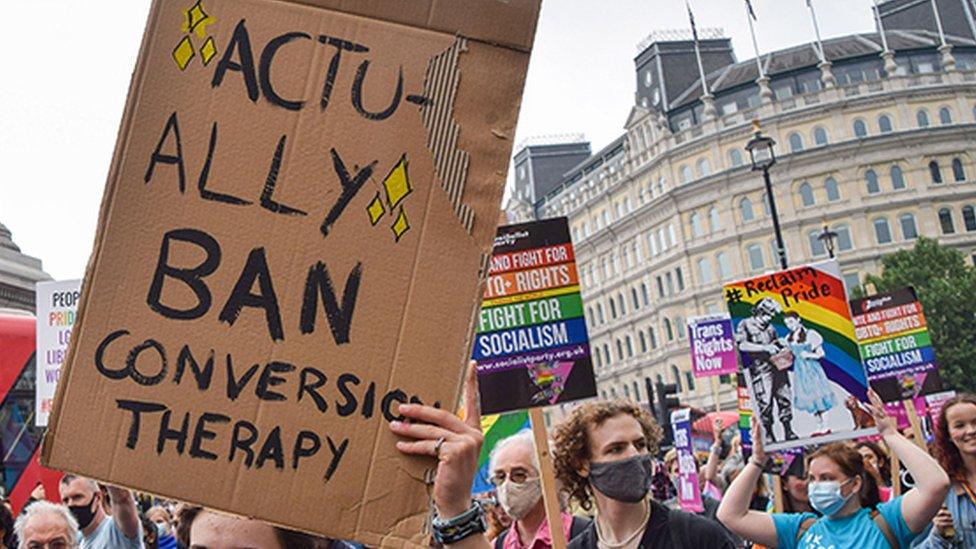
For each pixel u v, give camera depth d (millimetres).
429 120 1980
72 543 4562
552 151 98875
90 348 1885
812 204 68688
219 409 1893
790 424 5105
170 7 1974
